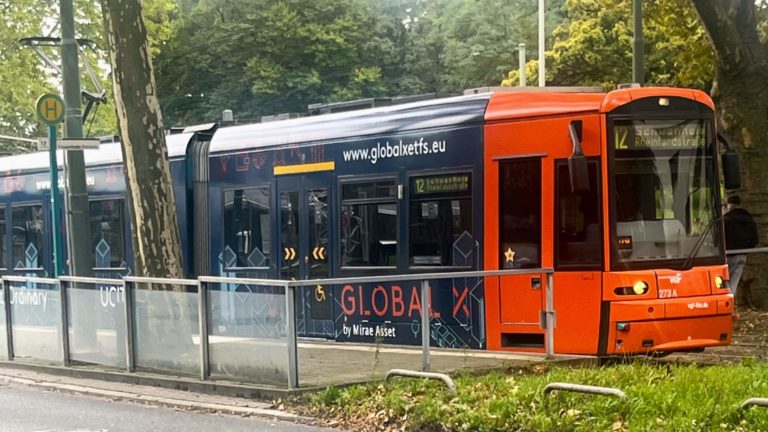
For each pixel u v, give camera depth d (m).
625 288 11.30
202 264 16.61
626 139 11.59
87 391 11.46
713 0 16.38
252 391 10.34
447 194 12.97
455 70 50.03
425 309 11.05
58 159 19.58
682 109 11.90
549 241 11.82
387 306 13.12
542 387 8.77
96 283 12.66
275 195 15.40
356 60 46.38
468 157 12.73
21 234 20.91
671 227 11.70
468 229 12.67
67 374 12.86
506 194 12.31
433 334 12.67
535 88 12.69
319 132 14.77
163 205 13.42
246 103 43.75
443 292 12.66
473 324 12.41
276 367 10.35
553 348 11.49
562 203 11.78
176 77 45.69
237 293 10.79
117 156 18.59
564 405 8.16
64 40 14.53
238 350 10.80
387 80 48.22
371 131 14.00
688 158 11.89
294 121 15.39
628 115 11.61
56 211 14.55
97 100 20.19
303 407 9.70
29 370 13.49
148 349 12.00
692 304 11.51
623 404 7.88
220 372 11.03
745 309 16.83
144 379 11.73
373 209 13.91
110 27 13.27
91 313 12.81
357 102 15.04
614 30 34.25
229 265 16.12
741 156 17.00
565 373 9.74
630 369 9.73
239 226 16.02
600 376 9.44
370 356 11.71
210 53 44.44
